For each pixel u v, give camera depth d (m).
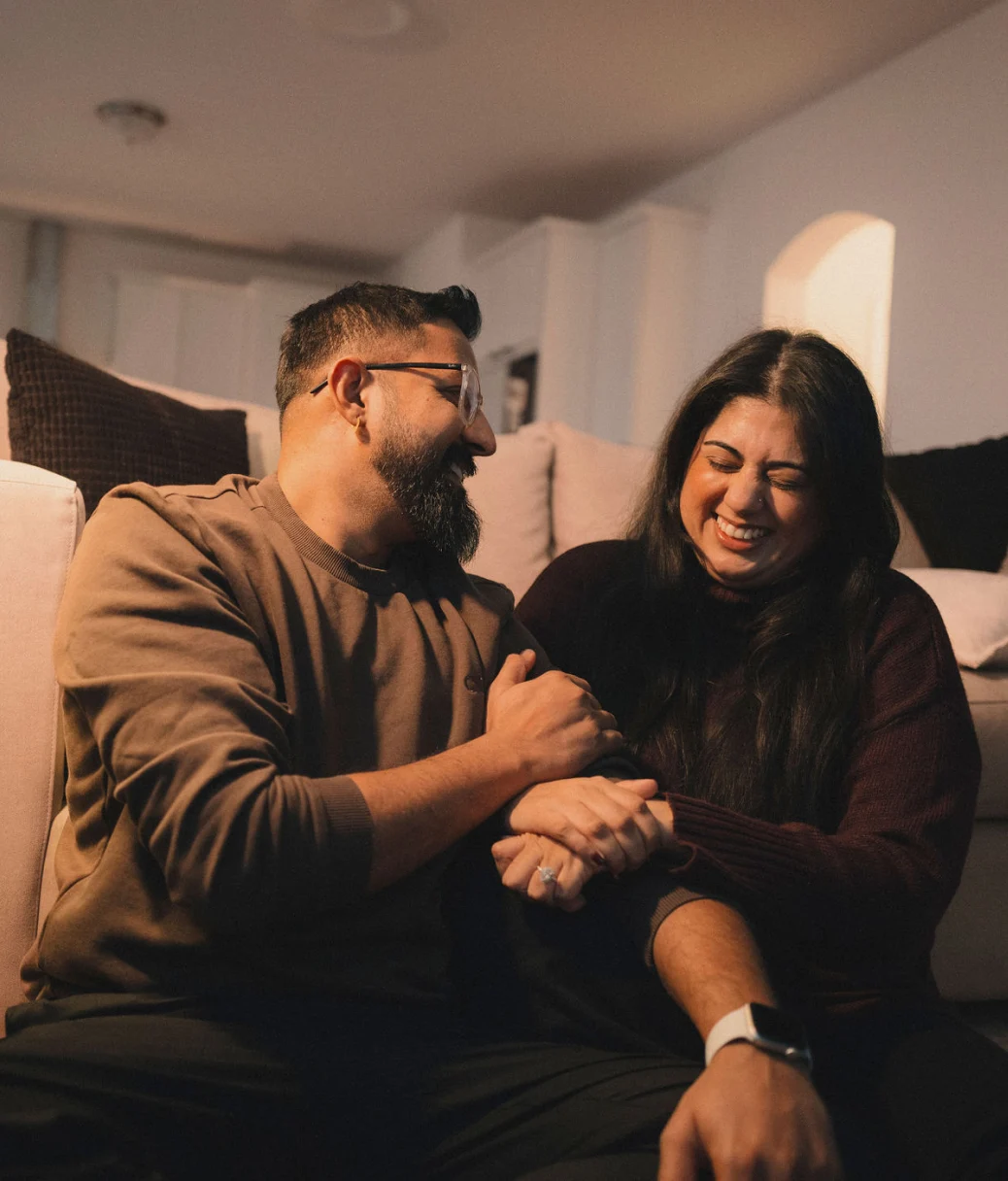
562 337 6.27
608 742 1.16
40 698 1.17
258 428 2.12
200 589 0.99
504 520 2.49
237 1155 0.91
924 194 4.52
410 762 1.08
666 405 5.91
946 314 4.38
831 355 1.35
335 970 0.97
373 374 1.14
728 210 5.75
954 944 2.00
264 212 7.41
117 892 0.94
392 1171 0.93
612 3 4.47
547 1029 1.04
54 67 5.42
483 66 5.09
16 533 1.17
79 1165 0.85
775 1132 0.81
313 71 5.27
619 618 1.43
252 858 0.87
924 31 4.50
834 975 1.14
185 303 8.23
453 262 7.24
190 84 5.51
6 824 1.15
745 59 4.86
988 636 2.15
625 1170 0.85
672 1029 1.04
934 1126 0.98
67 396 1.75
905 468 3.10
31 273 7.89
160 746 0.90
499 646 1.25
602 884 1.06
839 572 1.36
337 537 1.13
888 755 1.21
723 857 1.06
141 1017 0.91
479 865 1.12
